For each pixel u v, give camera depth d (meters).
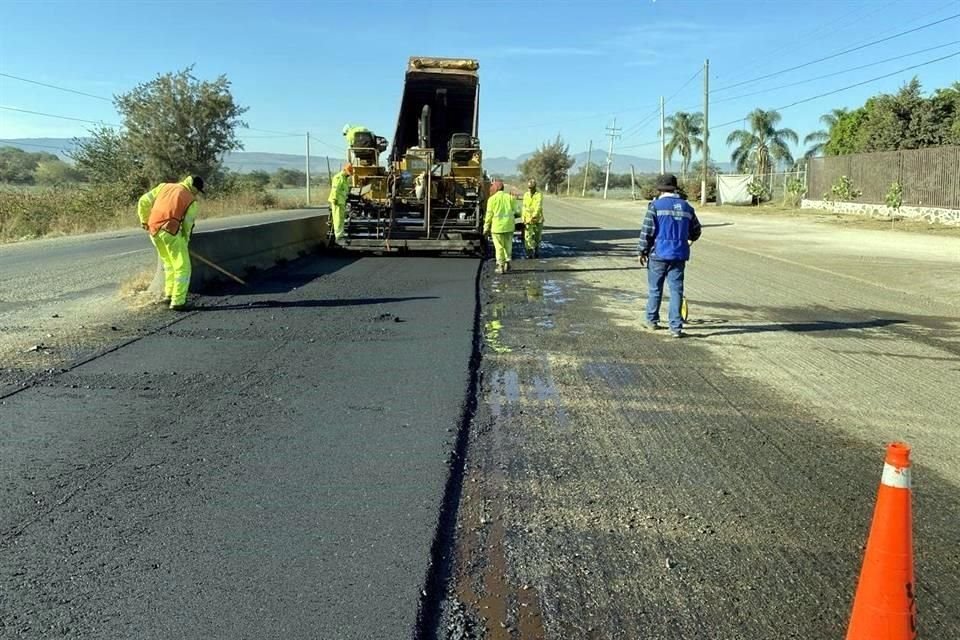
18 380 6.67
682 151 80.50
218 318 9.56
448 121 19.92
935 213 29.42
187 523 4.06
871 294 12.65
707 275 15.00
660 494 4.61
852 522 4.26
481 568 3.73
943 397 6.71
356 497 4.41
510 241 15.48
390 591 3.44
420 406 6.12
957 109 36.22
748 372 7.51
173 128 45.66
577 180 122.00
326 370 7.18
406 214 17.98
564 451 5.30
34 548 3.78
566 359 7.98
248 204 46.25
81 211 31.80
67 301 10.83
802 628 3.24
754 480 4.83
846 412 6.25
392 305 10.73
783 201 47.06
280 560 3.69
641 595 3.50
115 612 3.24
